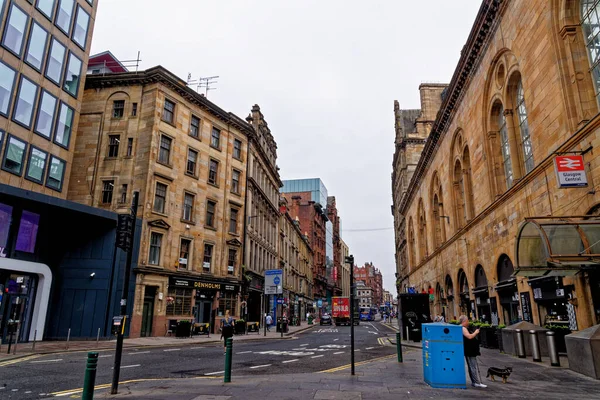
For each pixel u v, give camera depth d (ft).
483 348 61.93
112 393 27.17
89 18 92.84
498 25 65.67
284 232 192.65
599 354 33.09
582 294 42.57
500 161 70.79
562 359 44.27
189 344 73.41
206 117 113.39
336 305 187.42
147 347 66.64
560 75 45.83
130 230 31.12
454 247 99.30
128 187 92.84
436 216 125.59
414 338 80.28
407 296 83.61
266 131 158.61
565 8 46.50
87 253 80.74
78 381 33.30
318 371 40.27
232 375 37.09
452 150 100.48
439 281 118.32
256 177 142.00
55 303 77.71
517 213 59.82
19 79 72.69
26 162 73.46
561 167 39.63
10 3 71.26
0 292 65.31
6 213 65.31
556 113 47.26
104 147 96.58
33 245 70.49
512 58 61.41
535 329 47.93
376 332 126.11
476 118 78.38
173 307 94.07
